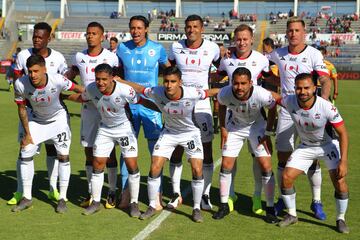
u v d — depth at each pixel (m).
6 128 12.15
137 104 6.09
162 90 5.56
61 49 43.75
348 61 38.62
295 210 5.58
